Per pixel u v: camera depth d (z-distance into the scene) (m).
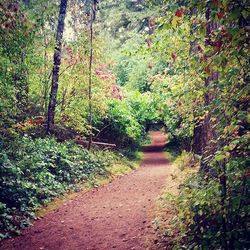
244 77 4.71
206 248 5.41
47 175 11.78
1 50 11.21
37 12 14.29
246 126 5.20
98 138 21.12
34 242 7.77
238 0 3.89
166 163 21.70
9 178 9.77
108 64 21.19
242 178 4.91
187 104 10.41
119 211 10.05
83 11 22.52
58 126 16.69
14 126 12.33
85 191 12.80
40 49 15.46
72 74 17.36
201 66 4.71
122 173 16.98
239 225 5.21
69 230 8.52
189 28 6.03
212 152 6.82
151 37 9.11
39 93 16.55
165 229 7.39
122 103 22.77
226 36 4.14
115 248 7.27
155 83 15.29
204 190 5.50
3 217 8.41
